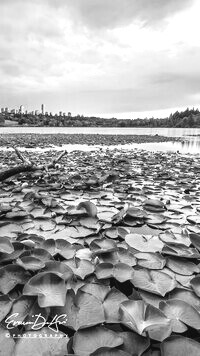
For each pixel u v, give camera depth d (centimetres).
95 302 121
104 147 1314
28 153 897
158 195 349
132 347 98
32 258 150
